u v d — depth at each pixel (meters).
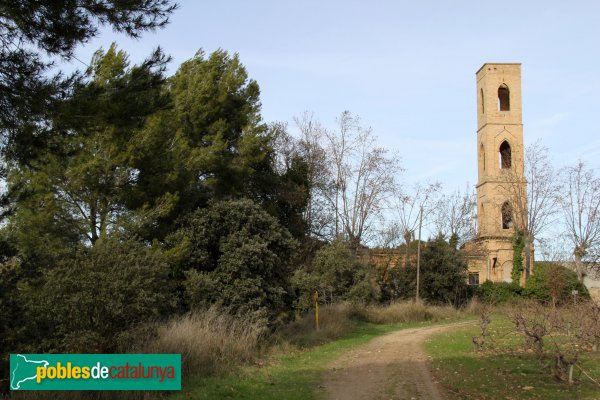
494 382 12.48
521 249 54.31
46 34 8.08
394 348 20.12
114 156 18.50
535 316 16.88
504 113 64.44
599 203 51.53
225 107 29.78
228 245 19.39
